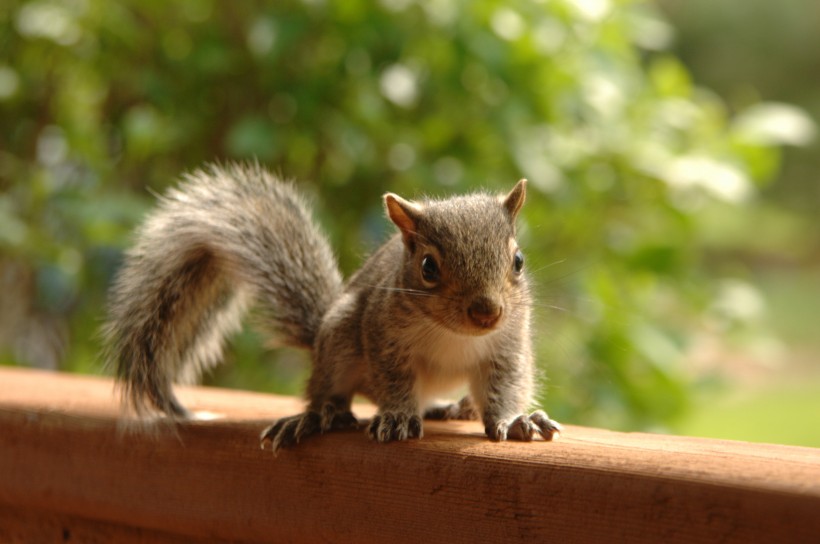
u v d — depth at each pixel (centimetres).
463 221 143
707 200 169
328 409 140
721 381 164
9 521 144
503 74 161
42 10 166
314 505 137
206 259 146
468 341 143
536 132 163
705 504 130
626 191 166
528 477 133
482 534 134
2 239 160
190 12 165
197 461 139
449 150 164
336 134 162
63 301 169
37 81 169
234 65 164
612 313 161
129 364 144
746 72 297
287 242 147
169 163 167
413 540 135
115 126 168
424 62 163
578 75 163
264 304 146
